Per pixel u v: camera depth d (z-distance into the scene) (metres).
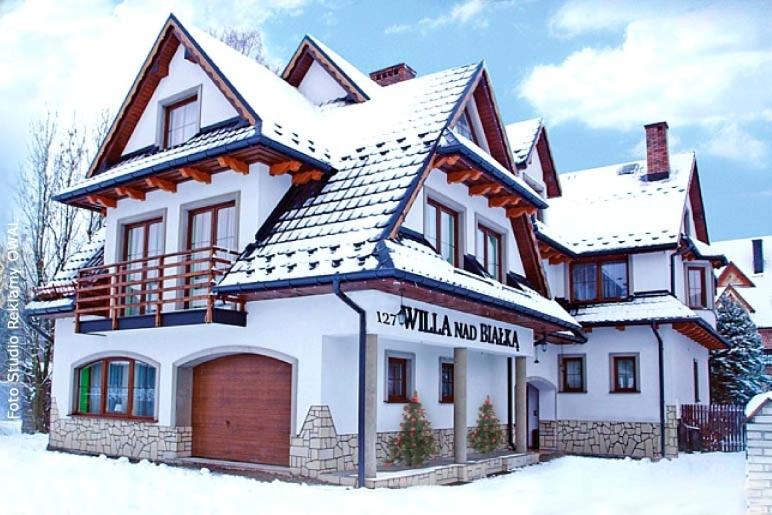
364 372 11.78
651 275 20.62
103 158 16.84
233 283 12.38
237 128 14.12
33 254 25.14
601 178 24.84
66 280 17.69
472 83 15.06
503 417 17.97
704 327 19.95
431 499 11.11
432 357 15.52
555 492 12.67
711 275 22.92
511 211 17.19
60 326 17.30
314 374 12.39
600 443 19.97
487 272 16.06
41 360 24.80
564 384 20.89
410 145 13.70
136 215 15.90
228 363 14.02
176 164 13.79
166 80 16.22
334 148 14.94
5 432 22.59
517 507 11.03
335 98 17.80
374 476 11.75
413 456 13.48
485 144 16.45
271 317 13.05
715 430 20.62
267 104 14.68
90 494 10.35
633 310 20.00
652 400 19.44
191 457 14.13
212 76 14.66
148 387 15.26
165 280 14.56
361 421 11.71
